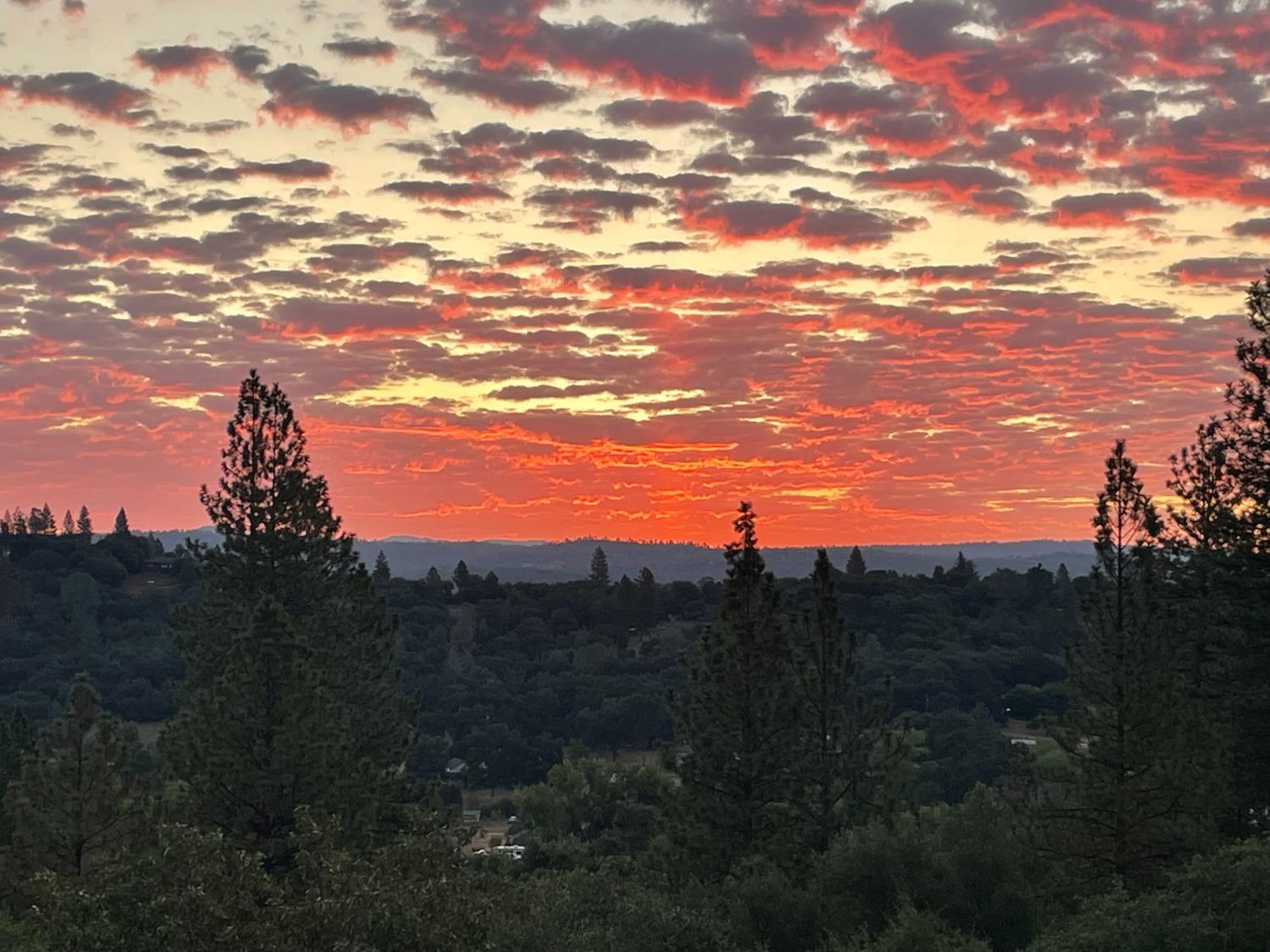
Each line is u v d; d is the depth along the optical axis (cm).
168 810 3175
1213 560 3453
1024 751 4553
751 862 3077
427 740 10481
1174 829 2908
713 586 16312
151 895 1460
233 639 3375
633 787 8225
